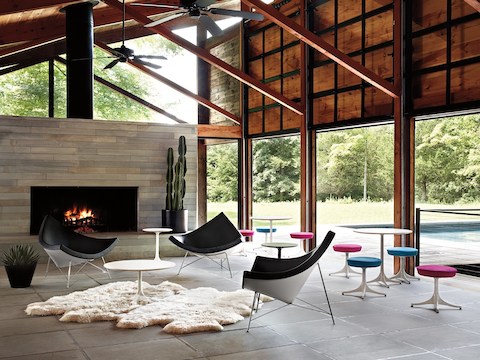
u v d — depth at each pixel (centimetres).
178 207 926
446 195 2048
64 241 717
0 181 857
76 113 931
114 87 1226
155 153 952
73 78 935
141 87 1456
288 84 1015
